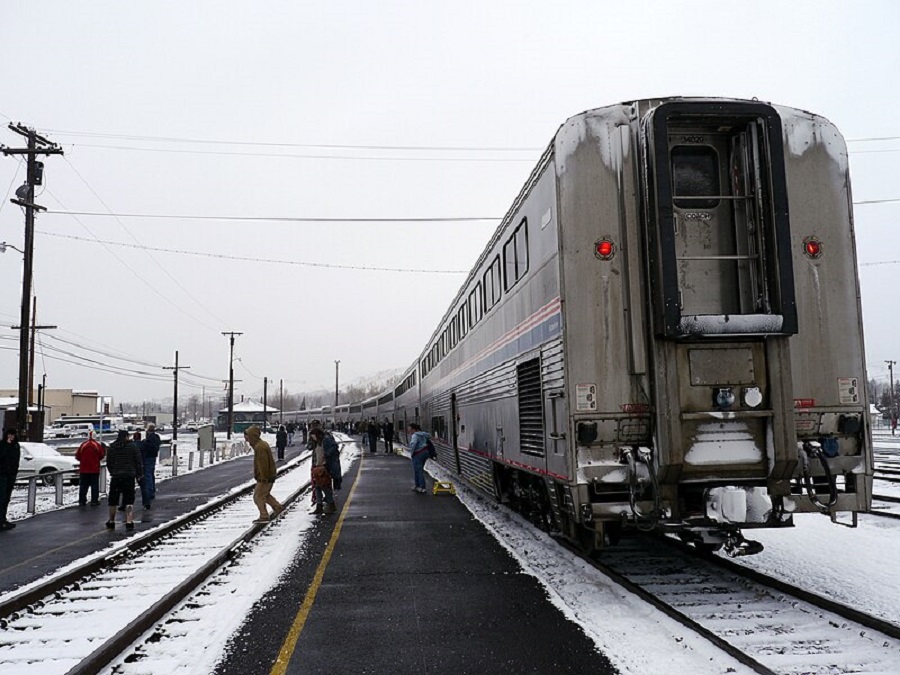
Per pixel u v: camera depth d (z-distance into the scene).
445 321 19.16
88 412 109.00
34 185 21.53
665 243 5.95
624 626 5.49
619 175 6.37
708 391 6.07
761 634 5.25
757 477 6.13
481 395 12.41
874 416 81.56
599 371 6.19
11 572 8.41
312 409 103.50
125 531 11.53
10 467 11.93
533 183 7.73
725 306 6.34
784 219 6.05
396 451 35.97
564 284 6.29
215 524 12.09
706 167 6.57
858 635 5.16
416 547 9.25
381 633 5.54
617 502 6.14
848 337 6.34
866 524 9.96
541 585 6.96
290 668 4.81
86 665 4.68
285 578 7.50
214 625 5.84
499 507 13.21
